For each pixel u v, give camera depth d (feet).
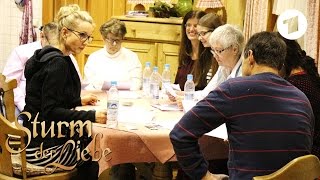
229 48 8.69
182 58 11.69
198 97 9.64
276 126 5.46
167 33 14.03
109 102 7.48
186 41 11.52
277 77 5.74
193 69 11.14
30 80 7.63
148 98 10.12
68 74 7.63
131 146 7.19
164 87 10.36
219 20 10.52
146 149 7.22
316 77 7.86
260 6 12.11
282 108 5.52
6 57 16.92
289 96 5.64
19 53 10.85
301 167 4.92
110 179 10.70
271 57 5.75
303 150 5.52
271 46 5.77
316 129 7.60
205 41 10.42
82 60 16.05
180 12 14.28
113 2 15.92
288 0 11.29
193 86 9.58
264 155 5.44
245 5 13.50
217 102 5.59
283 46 5.86
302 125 5.53
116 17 14.53
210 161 8.69
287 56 7.67
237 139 5.58
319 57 10.02
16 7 16.61
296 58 7.71
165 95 10.38
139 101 9.75
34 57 7.62
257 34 5.98
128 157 7.22
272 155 5.43
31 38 16.43
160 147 7.23
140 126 7.57
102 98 9.80
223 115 5.59
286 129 5.46
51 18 16.31
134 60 12.26
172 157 7.26
